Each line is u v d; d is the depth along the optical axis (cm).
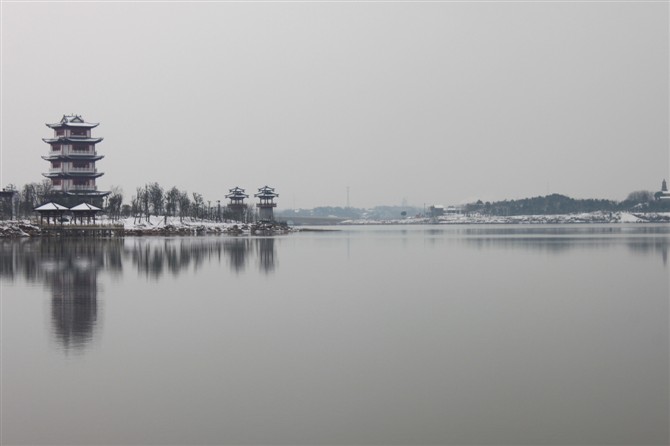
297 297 5072
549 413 2427
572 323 4019
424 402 2538
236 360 3116
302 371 2933
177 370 2939
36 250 9881
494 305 4712
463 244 12788
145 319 4088
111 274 6581
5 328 3784
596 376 2862
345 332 3753
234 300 4906
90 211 15012
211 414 2416
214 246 11431
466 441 2197
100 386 2714
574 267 7519
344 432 2262
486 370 2956
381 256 9369
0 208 16450
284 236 17975
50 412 2431
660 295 5194
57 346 3372
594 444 2173
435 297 5094
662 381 2789
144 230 16562
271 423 2331
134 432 2258
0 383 2752
